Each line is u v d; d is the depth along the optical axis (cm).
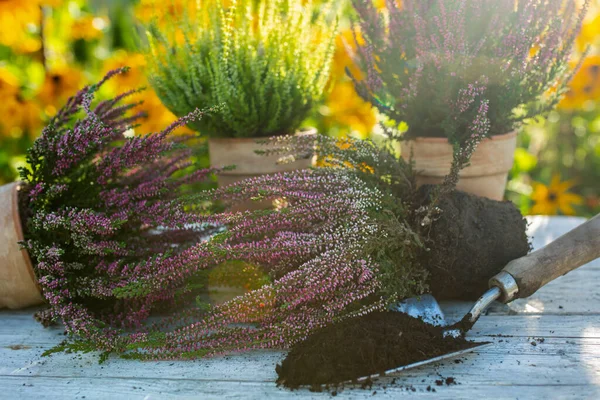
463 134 142
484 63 136
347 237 121
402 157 152
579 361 110
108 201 131
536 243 174
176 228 144
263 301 115
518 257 134
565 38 147
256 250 117
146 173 147
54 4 241
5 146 252
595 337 119
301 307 117
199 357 116
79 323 114
